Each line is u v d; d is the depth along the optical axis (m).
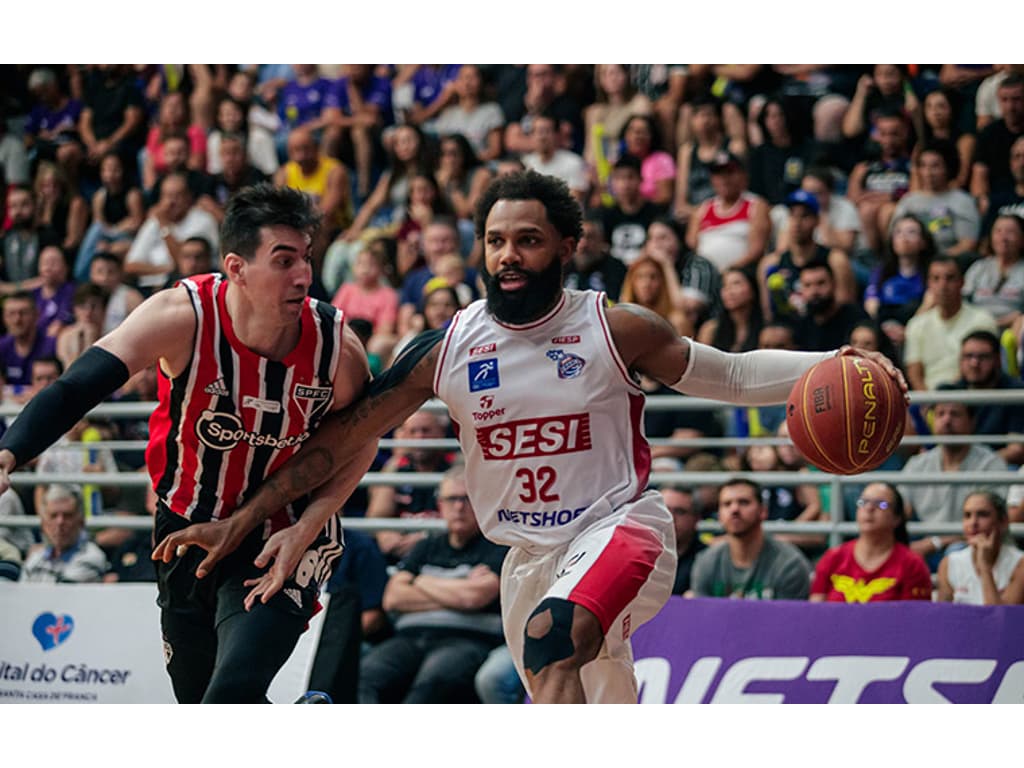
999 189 10.69
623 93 12.46
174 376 4.88
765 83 12.12
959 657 6.71
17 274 13.66
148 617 7.98
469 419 4.90
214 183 13.28
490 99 13.30
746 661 7.02
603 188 12.38
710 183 11.55
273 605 4.93
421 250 11.77
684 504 8.02
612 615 4.58
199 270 12.20
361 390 5.06
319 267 12.54
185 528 5.00
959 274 9.45
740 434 9.54
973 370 8.66
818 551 8.66
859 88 11.56
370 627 8.20
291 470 5.00
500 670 7.72
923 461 8.70
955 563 7.47
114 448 9.12
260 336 4.81
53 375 10.89
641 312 4.88
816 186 10.82
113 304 12.30
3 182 14.69
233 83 14.17
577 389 4.80
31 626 8.09
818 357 4.97
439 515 9.16
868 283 10.63
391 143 13.12
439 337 4.96
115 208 13.77
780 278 10.16
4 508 9.72
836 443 4.73
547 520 4.90
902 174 10.94
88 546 8.87
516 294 4.76
